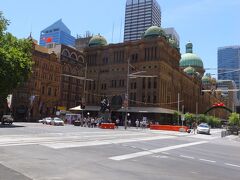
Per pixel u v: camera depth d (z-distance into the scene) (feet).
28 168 37.24
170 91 335.06
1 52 147.23
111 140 84.17
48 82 305.12
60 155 49.37
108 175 35.60
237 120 364.17
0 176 31.65
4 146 56.70
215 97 588.91
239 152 76.38
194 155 61.87
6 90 160.76
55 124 199.82
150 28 328.49
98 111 327.88
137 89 309.01
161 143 85.97
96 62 347.56
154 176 36.42
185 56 507.30
